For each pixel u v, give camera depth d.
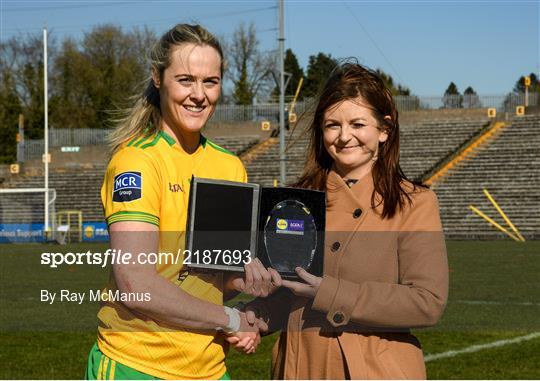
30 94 47.53
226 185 2.93
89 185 37.16
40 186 37.62
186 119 3.02
